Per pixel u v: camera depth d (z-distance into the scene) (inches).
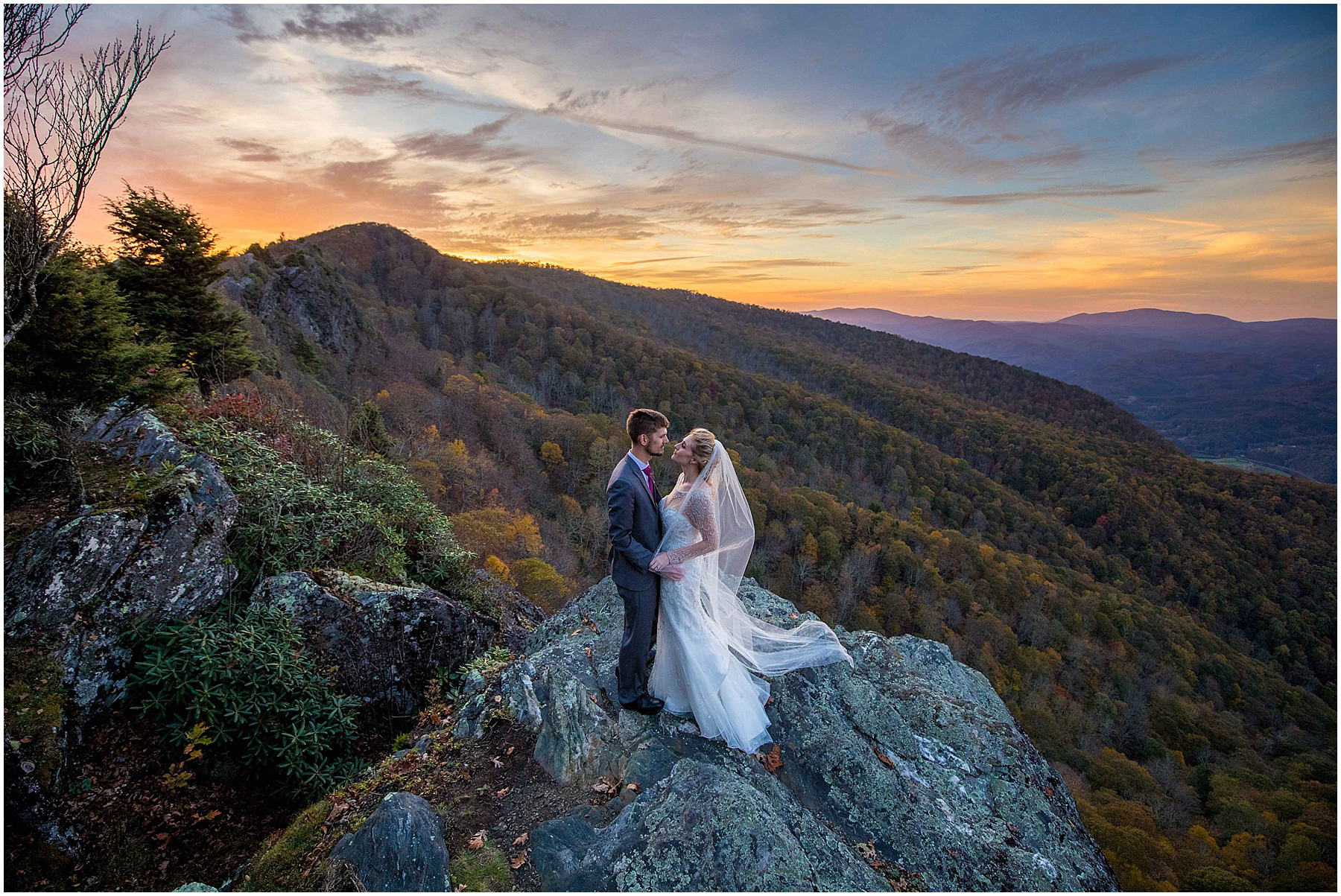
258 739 175.6
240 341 611.5
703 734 141.1
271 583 215.5
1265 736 1984.5
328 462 339.0
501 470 2000.5
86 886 137.5
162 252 557.6
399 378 2501.2
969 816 139.3
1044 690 1888.5
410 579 295.6
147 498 196.7
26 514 185.6
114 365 284.2
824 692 160.6
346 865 105.0
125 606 179.3
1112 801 1443.2
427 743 147.3
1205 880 1217.4
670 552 137.7
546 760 132.6
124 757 160.6
